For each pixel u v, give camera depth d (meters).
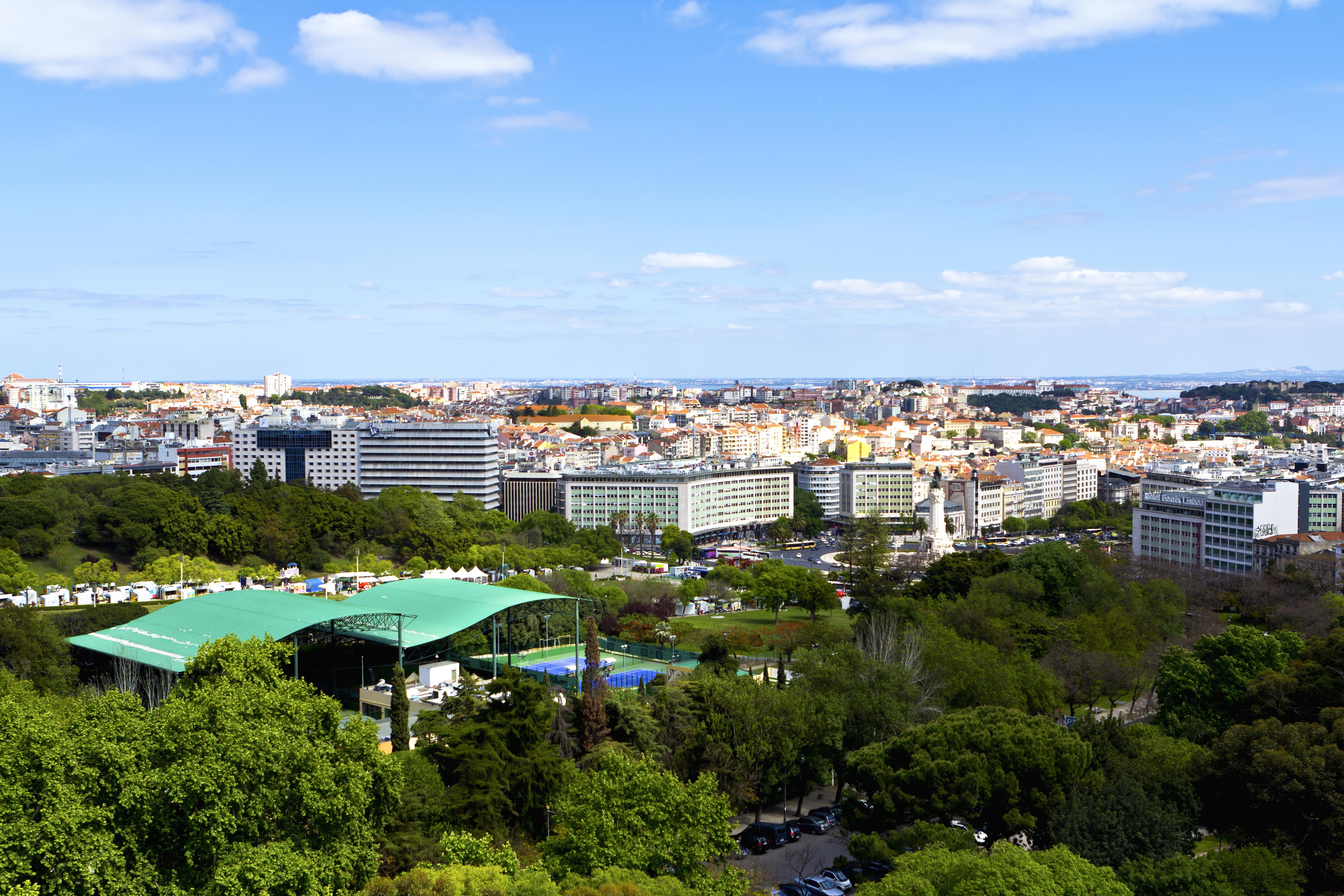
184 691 162.38
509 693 183.00
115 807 118.12
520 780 164.12
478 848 128.12
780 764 195.50
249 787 124.56
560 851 133.50
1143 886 134.75
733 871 134.12
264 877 114.69
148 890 116.88
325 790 127.19
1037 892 118.00
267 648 185.38
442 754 169.00
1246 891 136.62
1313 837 151.88
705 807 135.38
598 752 185.75
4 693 189.00
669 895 117.69
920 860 131.12
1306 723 177.25
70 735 128.62
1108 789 154.38
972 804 151.38
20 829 110.38
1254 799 156.88
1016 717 168.25
